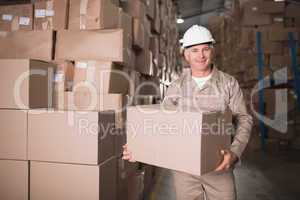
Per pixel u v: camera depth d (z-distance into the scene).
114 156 1.92
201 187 1.55
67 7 1.97
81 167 1.64
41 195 1.68
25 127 1.68
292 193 2.96
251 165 3.98
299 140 4.79
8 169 1.70
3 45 1.99
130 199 2.41
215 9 9.02
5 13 2.05
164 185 3.29
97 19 1.90
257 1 4.76
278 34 4.65
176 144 1.21
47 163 1.67
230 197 1.48
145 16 2.79
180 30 10.73
